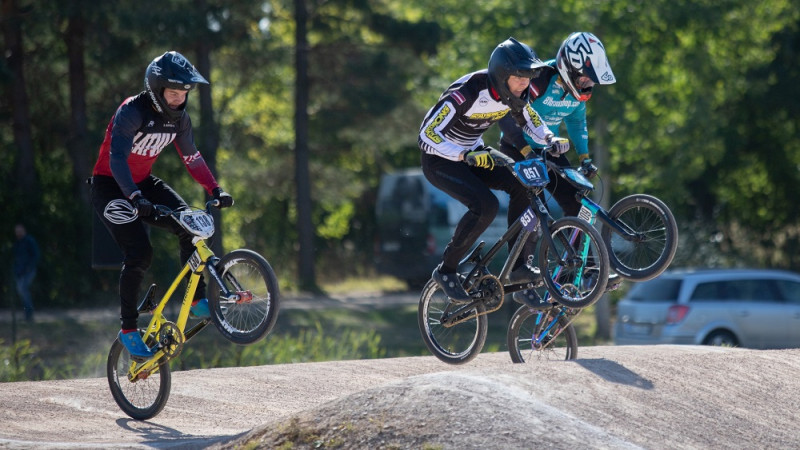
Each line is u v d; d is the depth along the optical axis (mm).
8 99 53438
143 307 15680
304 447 11641
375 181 91312
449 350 17516
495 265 16922
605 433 11625
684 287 32250
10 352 28578
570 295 15078
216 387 18391
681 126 47281
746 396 14320
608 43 44344
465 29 47625
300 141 64062
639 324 32906
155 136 15031
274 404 17297
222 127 66938
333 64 62938
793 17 55156
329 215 93625
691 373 14891
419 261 54562
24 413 16094
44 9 48188
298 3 61781
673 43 44688
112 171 14453
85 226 50906
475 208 15367
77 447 12914
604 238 16016
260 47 60219
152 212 14492
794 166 68875
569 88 15680
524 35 44469
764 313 31922
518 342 17750
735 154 68125
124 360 17516
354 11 61656
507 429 11203
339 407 12305
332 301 57375
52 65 54438
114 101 53875
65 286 49719
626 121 44281
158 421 15867
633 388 13500
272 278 14414
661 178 48844
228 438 12867
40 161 53375
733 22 46781
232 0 55688
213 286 15000
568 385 13055
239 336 14680
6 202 49531
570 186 16297
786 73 64875
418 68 62219
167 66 14398
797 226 70125
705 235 63812
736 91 59750
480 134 15875
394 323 48094
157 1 49719
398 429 11461
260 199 80750
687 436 12305
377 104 60438
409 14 66438
